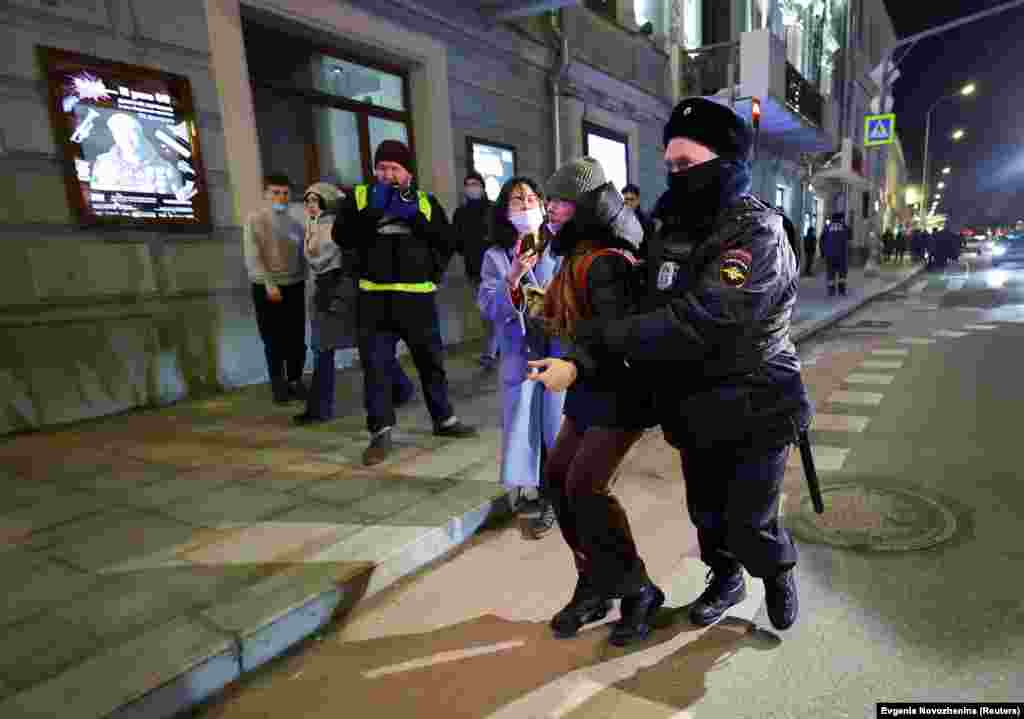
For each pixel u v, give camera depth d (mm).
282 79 6262
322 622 2375
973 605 2318
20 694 1831
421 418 4703
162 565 2578
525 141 9219
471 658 2172
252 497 3262
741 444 1873
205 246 5395
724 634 2229
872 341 8273
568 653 2170
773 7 17000
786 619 2121
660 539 2986
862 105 28125
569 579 2684
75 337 4609
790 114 14148
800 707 1862
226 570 2533
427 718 1893
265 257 4996
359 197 3598
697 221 1781
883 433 4391
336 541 2764
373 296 3688
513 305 2797
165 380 5172
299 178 6520
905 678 1960
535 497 3520
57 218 4473
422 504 3146
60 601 2322
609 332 1835
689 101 1768
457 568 2809
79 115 4516
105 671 1931
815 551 2750
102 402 4781
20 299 4320
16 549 2730
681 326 1695
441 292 7875
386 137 7402
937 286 16078
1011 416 4641
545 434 2990
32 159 4324
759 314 1684
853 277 18859
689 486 2146
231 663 2078
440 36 7613
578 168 2039
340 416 4789
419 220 3676
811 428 4590
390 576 2658
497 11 8047
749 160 1792
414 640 2295
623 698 1937
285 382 5203
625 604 2219
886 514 3090
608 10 11188
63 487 3424
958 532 2873
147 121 4910
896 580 2506
